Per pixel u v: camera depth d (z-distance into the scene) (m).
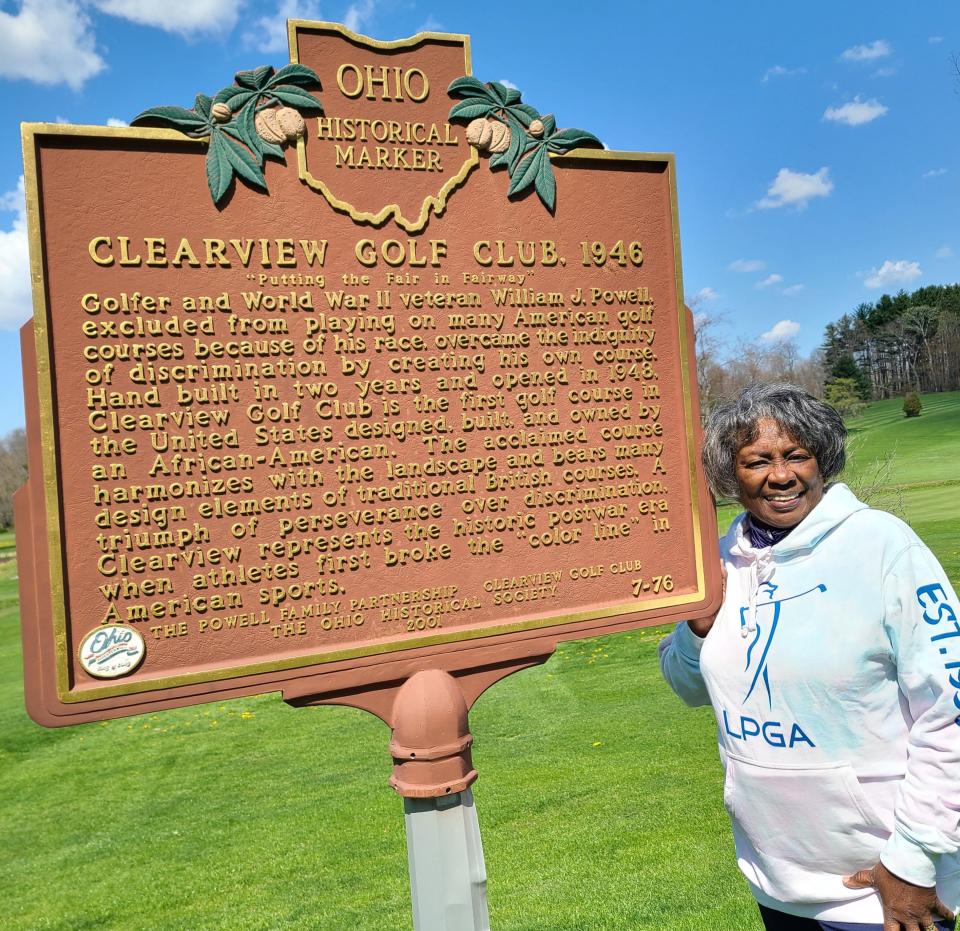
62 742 9.35
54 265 2.37
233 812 6.41
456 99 2.74
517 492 2.81
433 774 2.55
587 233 2.91
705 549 2.98
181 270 2.47
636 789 5.51
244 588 2.52
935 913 1.97
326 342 2.61
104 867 5.64
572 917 3.88
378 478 2.65
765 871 2.26
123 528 2.42
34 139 2.34
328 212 2.61
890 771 2.04
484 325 2.78
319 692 2.54
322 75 2.61
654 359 3.00
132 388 2.43
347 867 5.04
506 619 2.77
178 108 2.44
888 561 2.04
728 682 2.31
